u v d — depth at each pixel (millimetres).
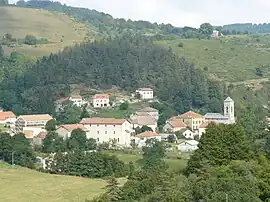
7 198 119500
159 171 101125
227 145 98500
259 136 124250
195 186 80125
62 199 117000
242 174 86562
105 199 93312
